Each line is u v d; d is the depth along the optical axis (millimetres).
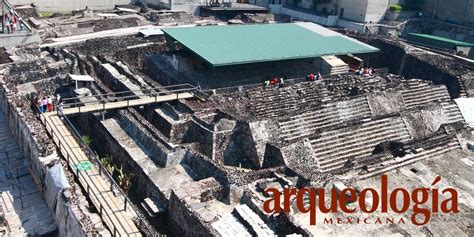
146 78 36438
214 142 27734
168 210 21797
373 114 34969
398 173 25453
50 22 49938
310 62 44000
